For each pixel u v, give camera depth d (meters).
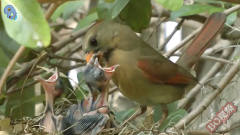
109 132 7.52
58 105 8.56
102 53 8.52
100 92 7.59
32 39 5.00
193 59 9.27
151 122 8.57
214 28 9.21
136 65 8.44
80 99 8.50
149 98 8.73
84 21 9.12
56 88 7.38
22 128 7.36
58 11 9.81
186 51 9.34
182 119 8.31
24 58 8.74
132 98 8.83
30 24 5.03
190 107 10.40
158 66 8.52
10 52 8.48
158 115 9.41
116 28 8.53
